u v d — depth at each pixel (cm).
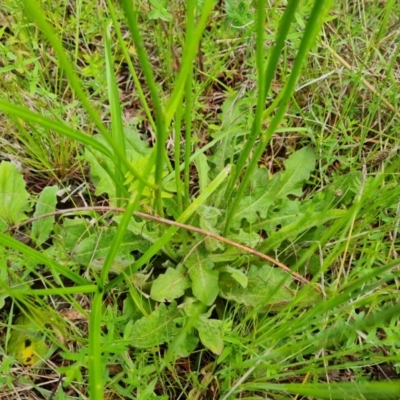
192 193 45
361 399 29
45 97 42
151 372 34
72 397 33
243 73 50
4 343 36
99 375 21
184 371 36
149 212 34
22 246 26
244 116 42
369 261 35
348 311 31
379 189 40
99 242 37
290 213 41
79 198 44
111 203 39
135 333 34
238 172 32
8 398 34
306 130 42
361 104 47
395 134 46
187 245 39
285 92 24
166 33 45
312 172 46
